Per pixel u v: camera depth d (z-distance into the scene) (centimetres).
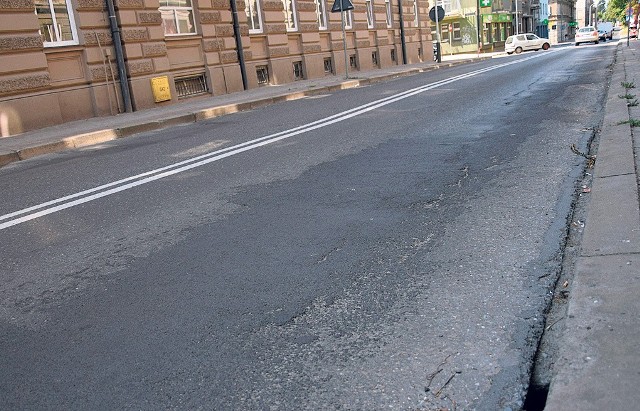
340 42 2559
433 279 333
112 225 489
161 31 1568
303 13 2292
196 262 388
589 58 2169
